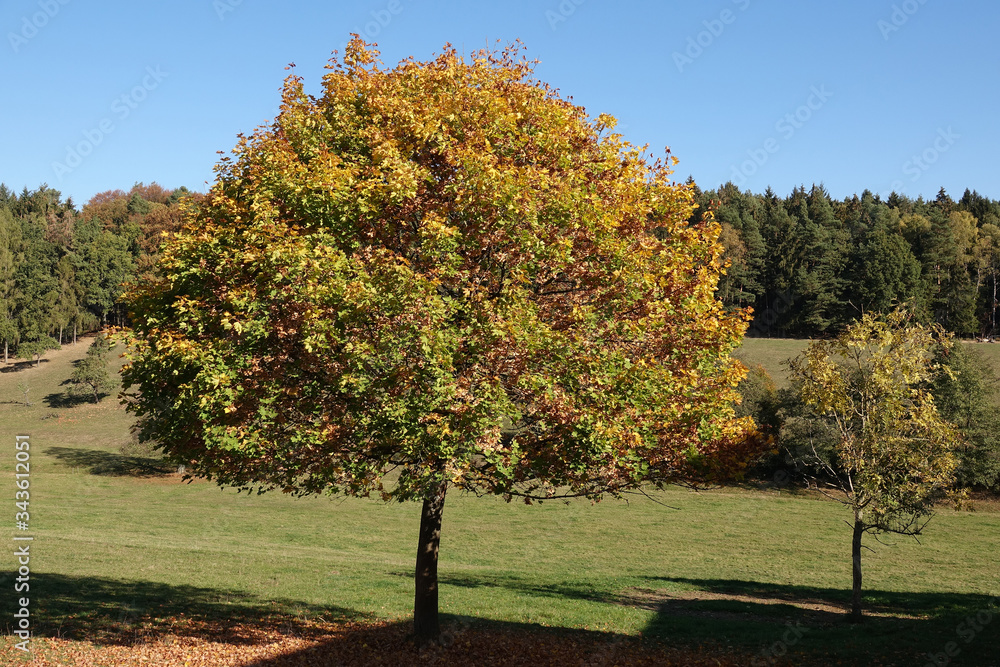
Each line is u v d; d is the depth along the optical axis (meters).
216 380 10.88
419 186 12.72
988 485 47.59
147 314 13.04
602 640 16.61
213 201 13.53
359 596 20.97
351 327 11.41
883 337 20.33
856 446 20.70
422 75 13.84
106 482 53.19
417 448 11.40
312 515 42.56
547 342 11.83
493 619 18.50
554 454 12.57
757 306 108.81
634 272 12.55
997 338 97.38
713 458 13.18
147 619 15.95
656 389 12.45
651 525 42.25
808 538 39.22
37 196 153.88
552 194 12.31
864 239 106.94
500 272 12.91
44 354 104.56
